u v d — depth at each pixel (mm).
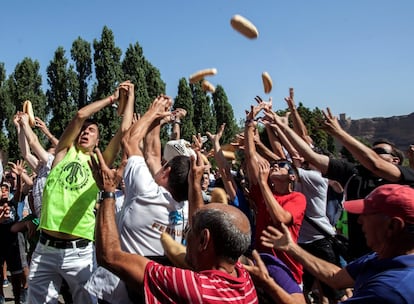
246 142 4555
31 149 6168
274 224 3932
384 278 2271
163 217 3527
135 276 2359
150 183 3584
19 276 7109
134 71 44281
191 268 2621
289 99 5781
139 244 3521
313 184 5316
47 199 4496
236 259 2457
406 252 2346
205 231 2445
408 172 3633
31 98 45406
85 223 4527
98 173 2592
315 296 6598
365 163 3617
